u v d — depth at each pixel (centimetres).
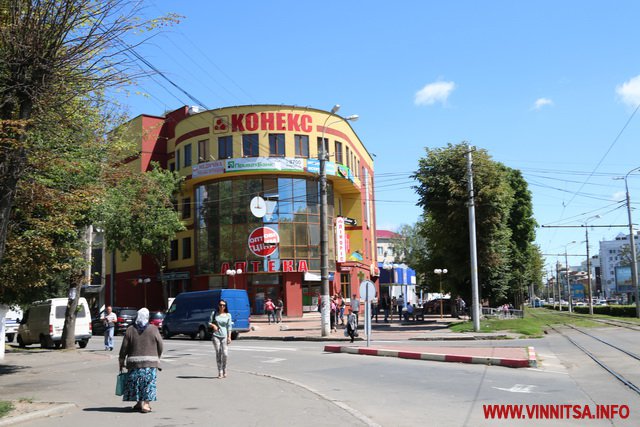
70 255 1566
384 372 1471
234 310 3045
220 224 4300
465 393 1113
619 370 1404
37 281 1434
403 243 9044
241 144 4241
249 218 4225
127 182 2217
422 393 1130
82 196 1334
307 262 4259
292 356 1975
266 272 4162
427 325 3516
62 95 1048
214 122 4319
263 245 4156
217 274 4294
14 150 988
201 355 2102
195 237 4475
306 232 4300
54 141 1180
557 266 9062
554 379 1279
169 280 4928
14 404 1028
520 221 5447
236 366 1720
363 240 5238
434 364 1622
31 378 1514
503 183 3525
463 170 3450
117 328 3694
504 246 3612
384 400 1066
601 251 17725
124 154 1689
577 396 1055
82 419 907
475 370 1459
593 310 6525
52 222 1335
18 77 981
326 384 1291
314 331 3228
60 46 995
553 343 2225
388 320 4266
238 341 2873
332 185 4653
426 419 888
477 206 3419
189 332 3116
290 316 4194
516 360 1515
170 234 4188
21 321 2984
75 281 2577
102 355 2230
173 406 1018
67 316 2592
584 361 1614
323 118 4428
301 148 4309
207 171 4272
